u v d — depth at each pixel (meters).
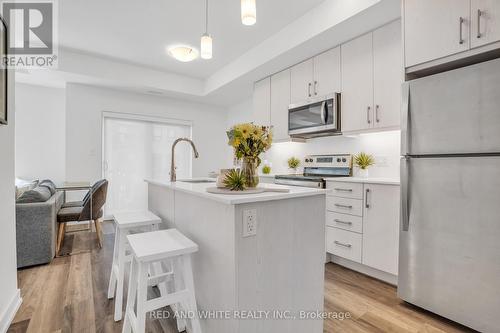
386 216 2.20
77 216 3.09
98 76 3.86
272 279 1.30
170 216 2.01
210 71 4.40
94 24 2.96
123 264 1.76
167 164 5.14
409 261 1.86
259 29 3.04
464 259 1.59
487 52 1.56
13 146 1.80
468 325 1.57
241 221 1.20
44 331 1.59
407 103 1.82
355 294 2.08
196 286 1.58
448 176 1.65
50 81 4.15
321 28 2.54
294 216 1.39
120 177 4.65
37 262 2.58
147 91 4.58
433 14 1.75
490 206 1.49
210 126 5.62
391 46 2.35
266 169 4.20
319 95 3.02
